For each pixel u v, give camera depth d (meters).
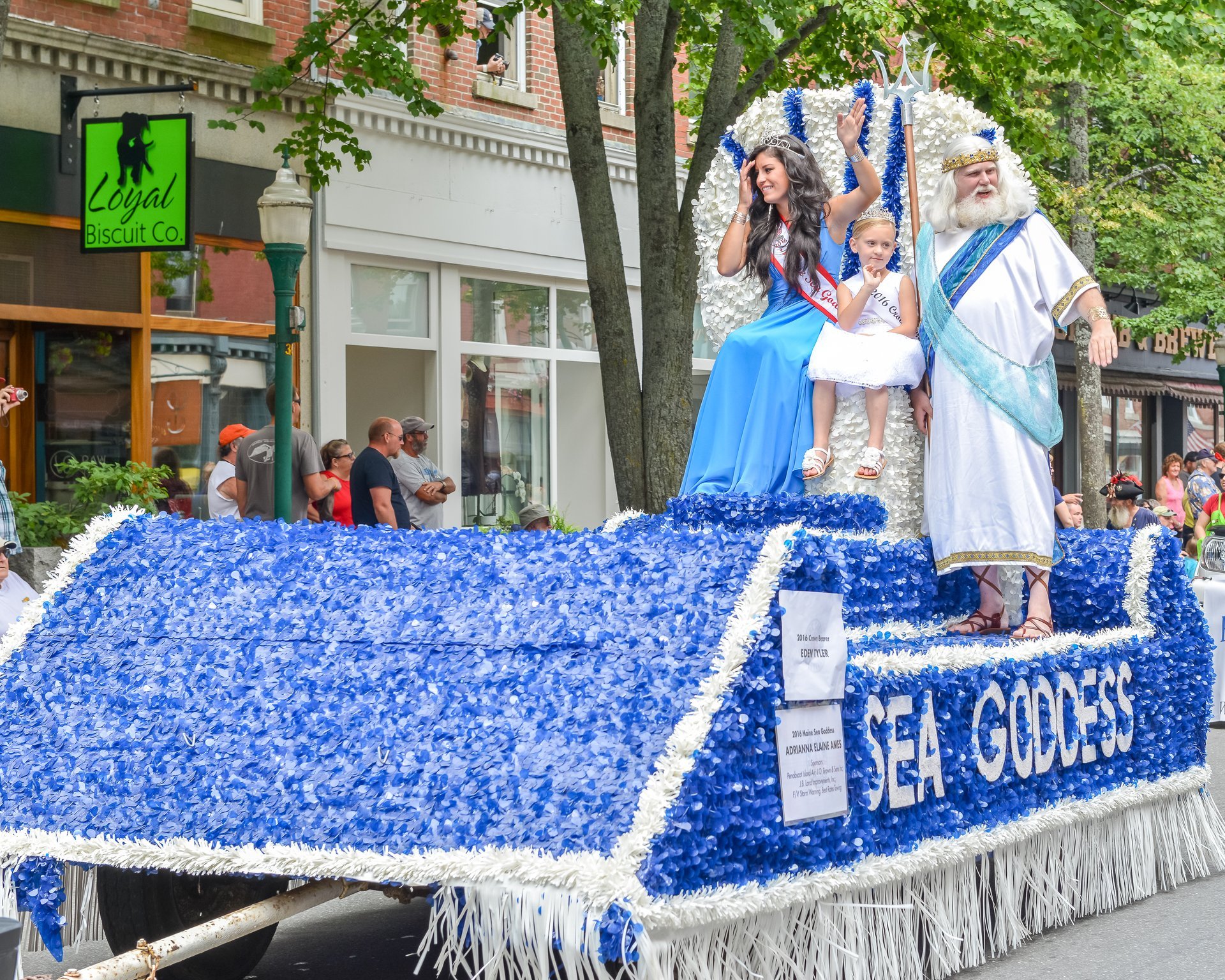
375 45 15.66
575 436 20.86
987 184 6.78
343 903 7.43
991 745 5.69
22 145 14.05
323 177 16.03
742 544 4.60
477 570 4.96
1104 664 6.60
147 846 4.61
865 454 6.67
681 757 4.14
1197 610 7.41
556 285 20.17
